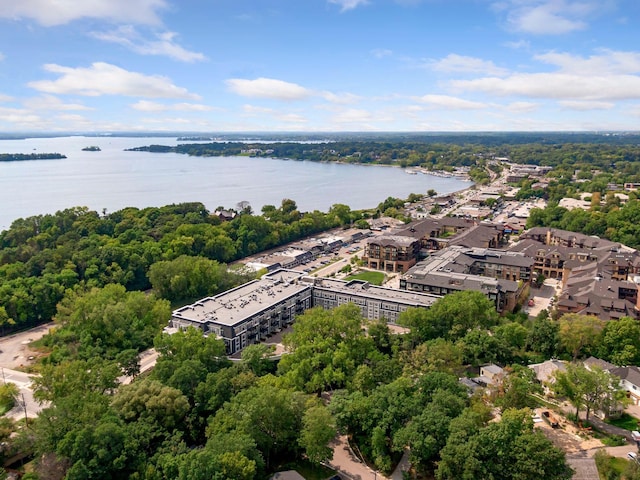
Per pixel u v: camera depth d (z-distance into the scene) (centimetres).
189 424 14688
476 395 15412
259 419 13938
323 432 13412
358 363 18312
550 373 17712
